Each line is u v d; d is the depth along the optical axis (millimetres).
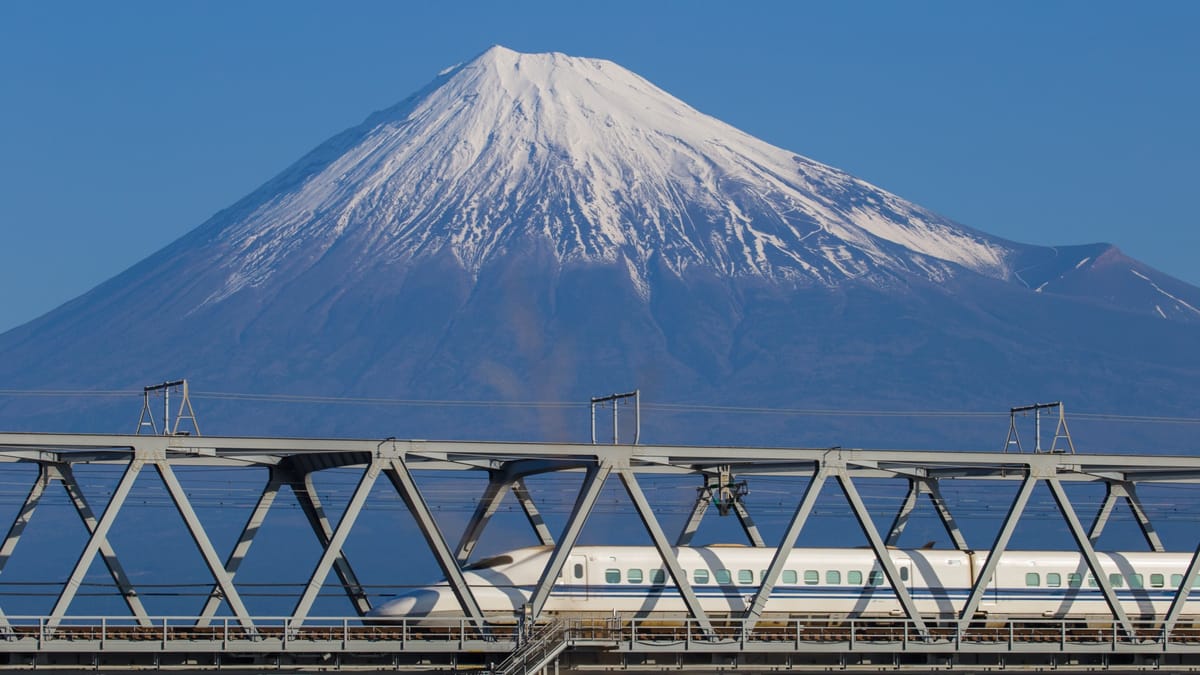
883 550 123625
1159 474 144750
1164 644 127812
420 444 115438
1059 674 126938
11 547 115625
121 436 109625
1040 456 128750
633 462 120562
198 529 110500
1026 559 141125
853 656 124500
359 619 113750
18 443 107188
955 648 123312
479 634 115062
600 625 128125
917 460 125500
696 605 118375
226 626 109438
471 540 130875
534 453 117938
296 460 123062
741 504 138125
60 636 108250
